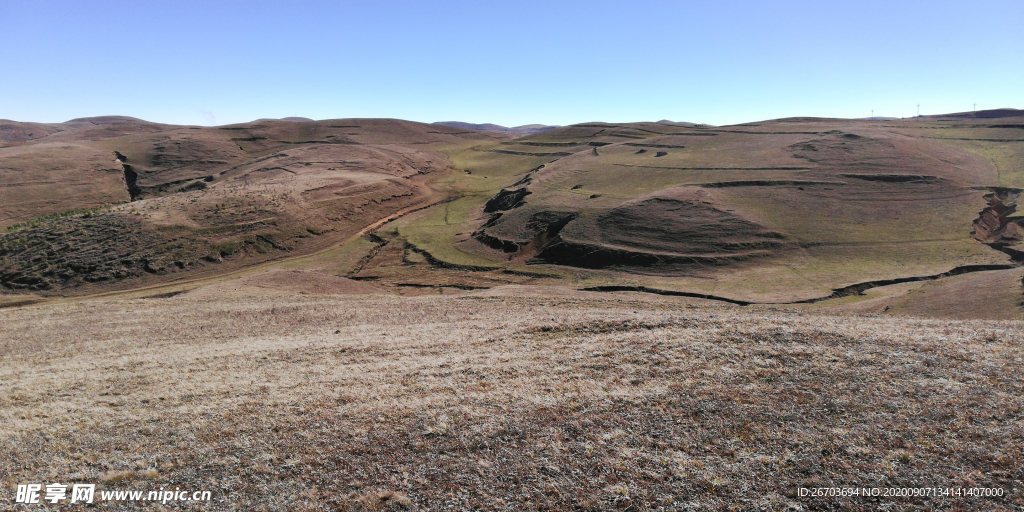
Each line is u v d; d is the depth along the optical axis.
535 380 18.59
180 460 14.23
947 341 19.55
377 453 13.98
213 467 13.78
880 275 58.66
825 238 72.62
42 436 16.33
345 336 28.72
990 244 66.81
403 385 19.09
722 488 11.61
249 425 16.20
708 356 19.47
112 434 16.27
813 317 27.42
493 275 69.94
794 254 69.19
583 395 16.84
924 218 76.75
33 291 67.94
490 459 13.35
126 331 31.89
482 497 11.83
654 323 25.62
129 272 72.31
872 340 19.95
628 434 14.15
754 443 13.24
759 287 57.03
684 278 64.56
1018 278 39.66
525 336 25.45
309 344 26.83
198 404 18.47
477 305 38.81
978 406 14.09
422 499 11.88
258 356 24.77
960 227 72.19
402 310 36.69
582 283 63.41
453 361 21.73
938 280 52.12
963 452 12.12
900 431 13.24
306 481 12.89
